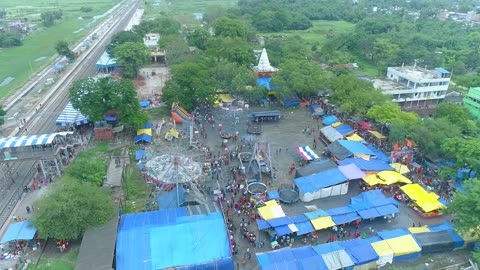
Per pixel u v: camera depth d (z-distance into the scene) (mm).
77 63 177250
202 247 57719
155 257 56000
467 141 78688
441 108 108438
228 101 126000
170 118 114875
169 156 78438
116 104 96625
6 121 109938
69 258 59469
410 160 87812
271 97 131875
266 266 54438
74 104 98125
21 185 78312
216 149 95562
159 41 183125
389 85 135250
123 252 56406
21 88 141375
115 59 157125
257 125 111125
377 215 67812
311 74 125375
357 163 83250
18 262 58281
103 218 61719
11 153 76938
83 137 100188
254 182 79875
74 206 59719
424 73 139000
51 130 103500
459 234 63312
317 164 83312
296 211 72312
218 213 64125
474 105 122125
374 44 195875
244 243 63781
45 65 175000
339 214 67062
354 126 109000
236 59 147875
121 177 78312
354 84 117000
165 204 69938
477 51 190000
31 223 61938
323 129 103688
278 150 96125
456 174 77562
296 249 58500
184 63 126062
